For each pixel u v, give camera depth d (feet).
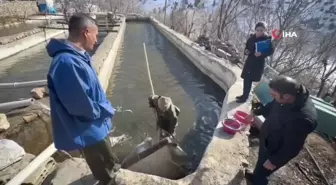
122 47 47.14
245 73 15.92
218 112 21.66
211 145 12.54
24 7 65.16
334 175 11.53
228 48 33.55
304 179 11.27
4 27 51.42
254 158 12.37
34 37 45.85
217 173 10.62
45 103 17.89
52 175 10.44
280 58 50.14
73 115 6.46
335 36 43.21
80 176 10.03
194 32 67.05
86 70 6.17
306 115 6.97
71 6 74.69
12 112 16.61
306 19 45.44
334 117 14.24
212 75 29.50
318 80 49.37
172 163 12.90
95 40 7.01
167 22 96.48
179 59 39.32
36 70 33.42
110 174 8.14
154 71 32.73
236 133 13.57
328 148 13.55
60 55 5.98
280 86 7.02
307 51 49.65
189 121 19.94
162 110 14.92
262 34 14.06
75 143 6.65
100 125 7.12
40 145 13.96
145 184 9.75
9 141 11.47
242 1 54.13
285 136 7.25
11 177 9.99
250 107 16.85
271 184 10.86
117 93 25.32
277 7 47.98
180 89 26.89
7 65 35.29
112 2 122.83
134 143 16.84
